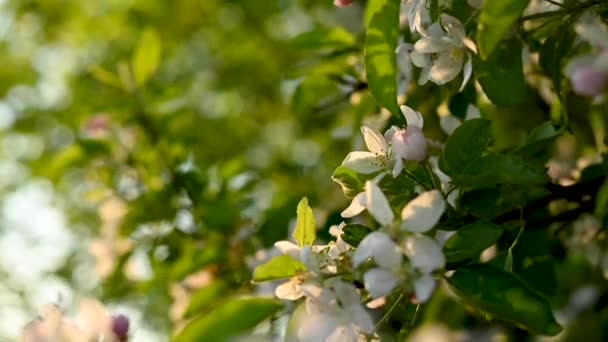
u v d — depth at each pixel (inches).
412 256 27.7
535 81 37.9
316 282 28.3
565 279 47.8
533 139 31.5
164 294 48.0
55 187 54.1
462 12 31.4
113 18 80.6
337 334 28.2
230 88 73.9
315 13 61.5
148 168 46.2
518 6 28.1
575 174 36.8
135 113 47.6
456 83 35.5
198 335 27.9
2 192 69.0
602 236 38.1
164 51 76.6
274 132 76.5
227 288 40.8
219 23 80.4
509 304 27.8
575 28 30.6
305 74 40.1
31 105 72.7
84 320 30.8
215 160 55.7
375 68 30.9
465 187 29.6
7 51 82.8
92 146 46.8
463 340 42.4
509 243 34.1
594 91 27.2
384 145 30.4
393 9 30.6
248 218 43.4
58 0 82.8
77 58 79.2
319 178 59.9
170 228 44.5
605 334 46.9
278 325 30.5
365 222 38.0
